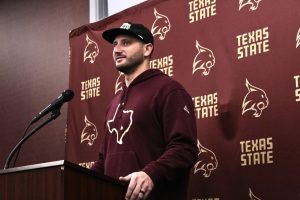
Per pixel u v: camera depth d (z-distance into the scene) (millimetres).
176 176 1820
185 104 2008
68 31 3752
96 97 3162
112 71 3125
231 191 2410
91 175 1557
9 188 1574
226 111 2512
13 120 3918
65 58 3713
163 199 1866
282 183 2256
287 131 2289
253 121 2408
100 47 3227
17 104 3928
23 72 3957
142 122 2010
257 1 2529
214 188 2471
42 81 3816
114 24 3184
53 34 3842
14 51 4059
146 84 2121
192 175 2553
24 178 1549
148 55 2260
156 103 2021
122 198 1661
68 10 3797
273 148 2314
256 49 2480
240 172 2398
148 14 2996
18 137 3848
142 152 1970
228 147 2469
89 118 3160
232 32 2594
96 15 3621
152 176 1724
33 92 3852
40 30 3934
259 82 2432
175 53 2805
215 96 2576
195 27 2758
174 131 1915
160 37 2896
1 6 4227
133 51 2217
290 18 2395
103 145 2207
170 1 2908
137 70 2236
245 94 2467
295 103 2291
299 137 2248
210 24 2697
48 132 3668
